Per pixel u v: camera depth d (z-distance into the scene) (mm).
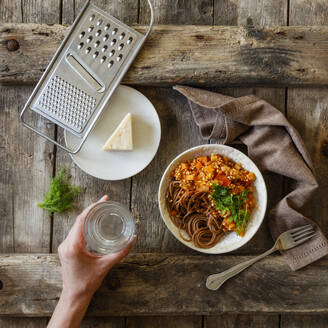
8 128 1006
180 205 981
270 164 983
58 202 993
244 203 958
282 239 982
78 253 926
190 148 1007
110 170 979
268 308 987
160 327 1012
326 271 993
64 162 1009
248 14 1022
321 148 1021
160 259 988
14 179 1007
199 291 986
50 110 952
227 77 987
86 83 957
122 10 1012
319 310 986
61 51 957
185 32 986
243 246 1013
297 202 983
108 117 988
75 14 1012
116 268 986
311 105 1021
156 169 1015
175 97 1016
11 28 977
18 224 1005
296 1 1026
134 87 1011
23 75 976
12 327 1000
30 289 978
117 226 911
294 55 992
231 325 1016
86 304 945
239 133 986
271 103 1020
